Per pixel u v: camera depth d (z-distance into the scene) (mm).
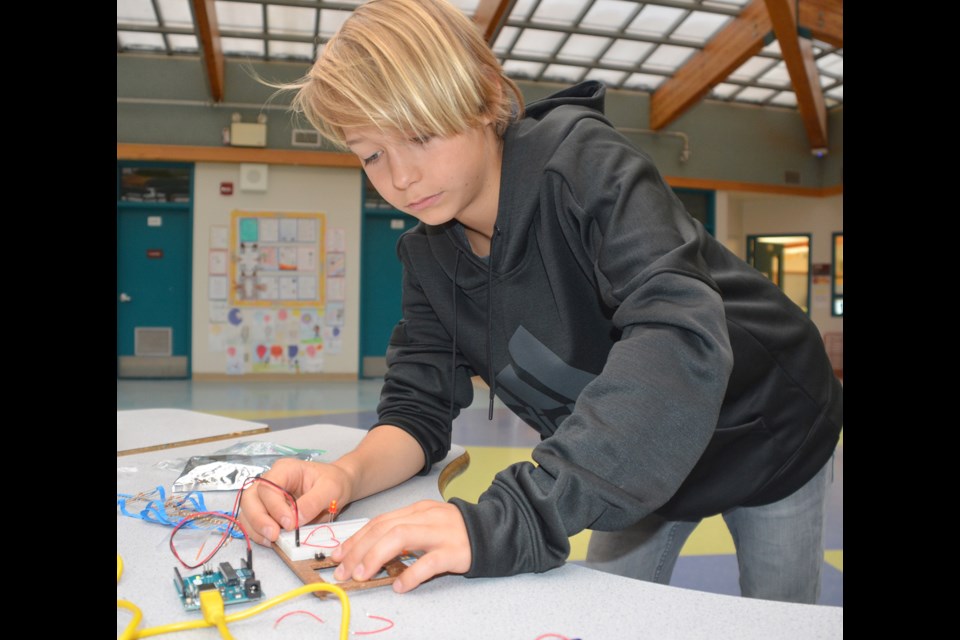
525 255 820
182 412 1459
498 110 738
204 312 7254
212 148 7125
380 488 856
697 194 8648
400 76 625
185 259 7418
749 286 891
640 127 8219
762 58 7312
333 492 743
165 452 1085
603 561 1169
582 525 585
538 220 795
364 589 575
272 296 7340
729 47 6719
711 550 2471
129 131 7121
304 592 524
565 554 589
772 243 9438
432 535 565
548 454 595
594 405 602
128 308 7328
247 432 1230
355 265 7449
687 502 924
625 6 6410
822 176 8820
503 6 5715
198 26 5969
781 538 983
